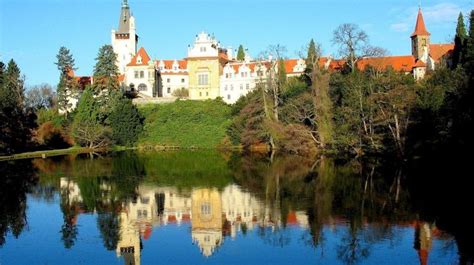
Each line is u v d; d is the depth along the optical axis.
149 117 127.12
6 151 96.19
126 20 175.88
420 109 66.38
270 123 95.62
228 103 140.88
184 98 144.50
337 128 85.00
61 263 29.16
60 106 129.88
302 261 28.75
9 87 120.00
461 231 33.09
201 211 42.25
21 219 39.75
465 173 54.88
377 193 46.47
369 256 28.92
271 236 33.78
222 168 72.06
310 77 96.50
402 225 34.97
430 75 84.19
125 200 47.41
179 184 56.62
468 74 59.06
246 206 43.28
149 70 151.00
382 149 75.69
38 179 61.72
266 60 115.38
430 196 44.22
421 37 141.75
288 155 90.06
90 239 34.06
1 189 54.12
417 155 66.56
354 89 79.56
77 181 59.84
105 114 121.38
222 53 161.50
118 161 85.62
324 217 38.19
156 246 32.31
